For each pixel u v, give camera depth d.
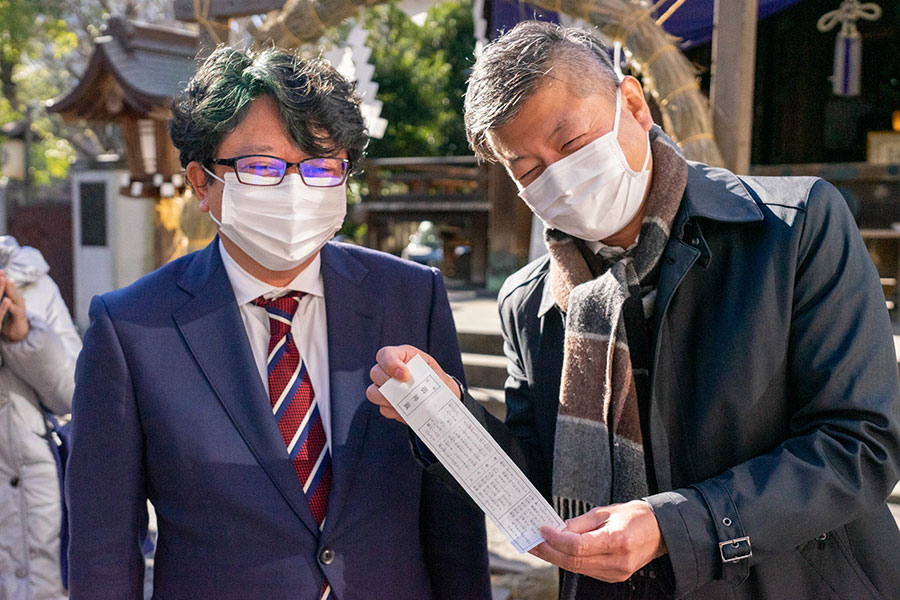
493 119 1.36
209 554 1.36
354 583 1.40
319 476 1.43
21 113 16.47
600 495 1.43
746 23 3.78
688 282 1.40
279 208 1.35
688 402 1.39
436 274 1.65
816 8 7.79
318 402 1.48
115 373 1.39
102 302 1.45
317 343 1.52
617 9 3.70
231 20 5.27
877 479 1.26
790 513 1.22
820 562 1.37
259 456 1.38
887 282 6.54
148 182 5.18
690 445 1.38
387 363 1.29
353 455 1.43
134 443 1.41
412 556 1.50
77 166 9.95
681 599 1.39
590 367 1.44
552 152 1.38
